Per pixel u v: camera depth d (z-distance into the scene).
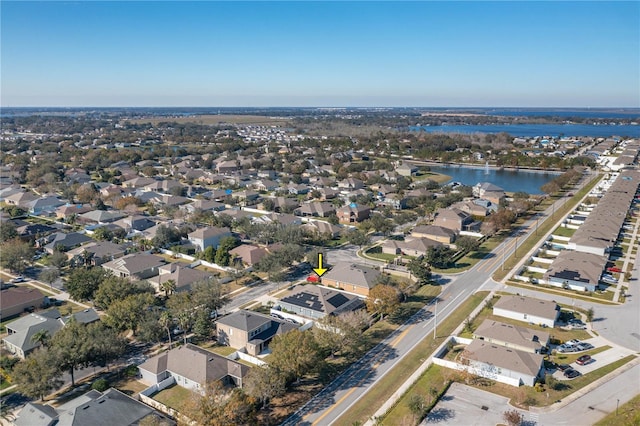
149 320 82.88
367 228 152.12
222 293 101.19
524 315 90.75
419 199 194.75
